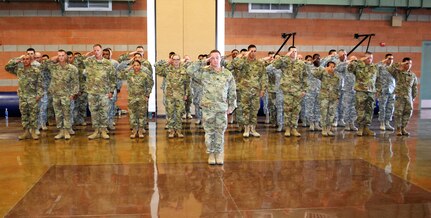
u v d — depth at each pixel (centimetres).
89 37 1112
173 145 657
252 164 528
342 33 1197
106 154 586
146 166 516
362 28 1205
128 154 586
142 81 714
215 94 511
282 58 738
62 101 704
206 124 519
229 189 421
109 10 1107
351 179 460
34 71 693
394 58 1229
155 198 393
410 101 757
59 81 701
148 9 1087
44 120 820
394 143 681
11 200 385
